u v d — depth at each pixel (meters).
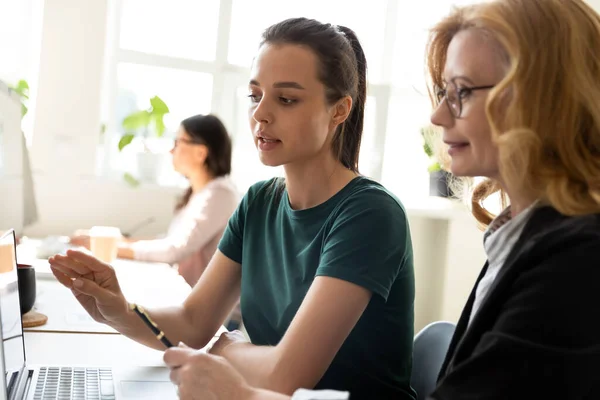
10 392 0.98
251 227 1.41
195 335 1.41
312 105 1.22
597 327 0.74
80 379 1.14
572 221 0.82
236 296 1.50
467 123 0.91
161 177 3.71
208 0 3.76
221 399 0.92
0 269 1.04
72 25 3.44
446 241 3.73
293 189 1.31
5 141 1.84
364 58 1.37
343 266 1.13
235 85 3.84
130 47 3.71
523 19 0.87
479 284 0.97
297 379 1.05
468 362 0.77
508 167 0.85
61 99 3.46
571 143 0.86
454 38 0.94
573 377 0.73
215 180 2.98
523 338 0.75
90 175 3.54
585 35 0.87
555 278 0.76
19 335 1.15
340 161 1.34
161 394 1.08
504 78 0.87
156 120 3.63
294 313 1.26
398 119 4.03
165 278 2.41
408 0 3.98
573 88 0.86
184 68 3.77
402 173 4.04
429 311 3.87
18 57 3.55
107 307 1.33
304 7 3.89
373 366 1.22
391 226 1.18
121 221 3.63
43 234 3.50
